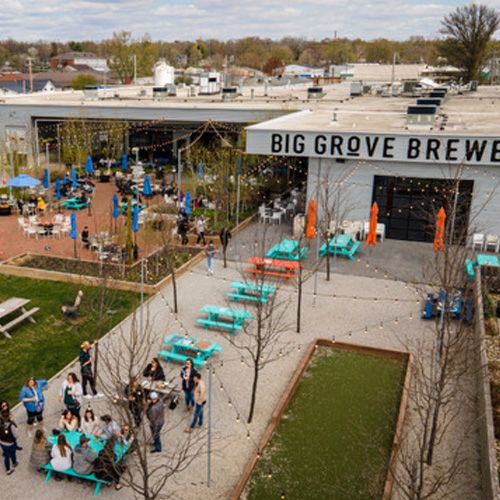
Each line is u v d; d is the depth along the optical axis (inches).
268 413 531.8
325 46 6943.9
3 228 1121.4
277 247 939.3
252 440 492.4
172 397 547.5
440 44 3159.5
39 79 4288.9
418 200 1043.9
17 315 732.0
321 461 467.5
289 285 839.1
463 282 728.3
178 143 1836.9
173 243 1021.8
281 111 1464.1
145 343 650.8
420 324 714.8
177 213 1154.0
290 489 435.2
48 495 425.4
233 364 616.7
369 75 3223.4
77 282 833.5
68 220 1153.4
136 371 588.1
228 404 541.3
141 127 1793.8
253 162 1450.5
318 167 1067.3
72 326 703.7
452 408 536.1
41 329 697.0
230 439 493.0
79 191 1350.9
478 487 436.5
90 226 1131.3
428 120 1059.9
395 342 667.4
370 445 487.5
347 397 560.4
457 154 978.1
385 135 1006.4
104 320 715.4
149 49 4414.4
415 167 1023.0
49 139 1652.3
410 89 2071.9
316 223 983.0
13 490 429.4
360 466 461.7
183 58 6264.8
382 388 577.0
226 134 1620.3
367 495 429.7
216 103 1672.0
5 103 1690.5
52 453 435.8
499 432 472.4
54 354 637.9
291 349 650.8
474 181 989.2
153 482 438.3
